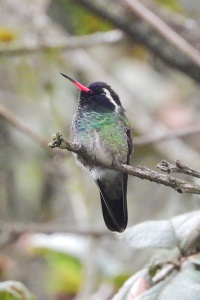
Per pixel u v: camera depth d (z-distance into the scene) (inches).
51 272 433.7
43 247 403.9
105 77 510.9
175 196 473.7
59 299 422.9
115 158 287.3
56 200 483.8
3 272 414.0
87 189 463.5
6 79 517.0
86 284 369.1
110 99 308.2
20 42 464.8
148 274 222.5
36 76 500.7
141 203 487.2
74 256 397.4
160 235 223.9
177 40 360.8
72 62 512.7
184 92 569.6
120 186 269.6
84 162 271.7
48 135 492.7
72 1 464.8
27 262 431.8
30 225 398.6
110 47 573.6
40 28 480.7
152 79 573.6
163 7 474.0
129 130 303.6
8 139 491.5
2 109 386.3
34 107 502.9
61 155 427.8
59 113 472.7
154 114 544.1
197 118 537.0
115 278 346.0
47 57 492.7
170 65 432.5
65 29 530.0
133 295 218.5
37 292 430.9
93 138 292.2
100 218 461.1
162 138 392.5
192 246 219.8
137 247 223.0
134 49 539.5
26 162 488.4
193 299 202.4
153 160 497.7
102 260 392.5
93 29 512.1
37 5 499.5
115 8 435.5
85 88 307.1
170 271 215.9
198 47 441.4
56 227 392.2
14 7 502.0
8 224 398.6
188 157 464.4
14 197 484.4
